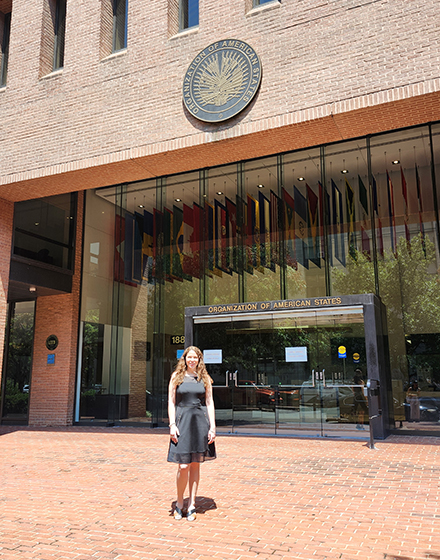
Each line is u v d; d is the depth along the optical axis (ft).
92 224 55.16
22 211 49.24
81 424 51.75
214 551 13.70
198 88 35.45
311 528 15.56
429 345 40.45
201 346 42.14
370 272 42.29
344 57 31.45
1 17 50.19
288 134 33.55
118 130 38.24
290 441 35.29
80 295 54.49
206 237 48.08
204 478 23.09
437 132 40.01
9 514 17.63
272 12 34.06
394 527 15.52
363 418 35.96
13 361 55.26
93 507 18.44
